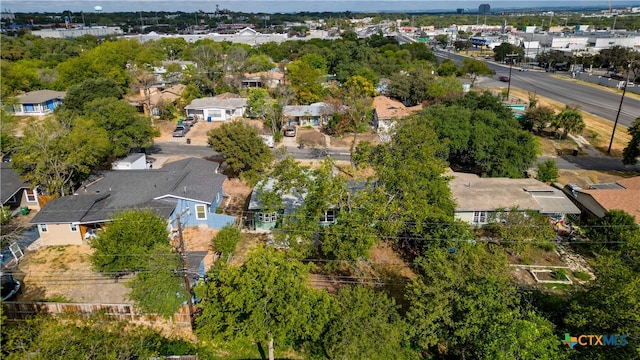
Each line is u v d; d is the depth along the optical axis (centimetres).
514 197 3453
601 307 1788
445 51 17188
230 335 1912
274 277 1862
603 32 16762
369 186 2844
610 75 10644
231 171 4472
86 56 8150
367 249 2458
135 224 2489
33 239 3102
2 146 4350
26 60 8944
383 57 10331
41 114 6562
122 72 7925
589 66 11919
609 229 2984
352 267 2739
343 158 4934
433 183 2886
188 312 2220
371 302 1962
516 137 4244
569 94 8800
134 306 2197
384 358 1806
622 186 3753
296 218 2764
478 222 3334
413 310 1964
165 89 7750
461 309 1889
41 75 7762
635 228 2850
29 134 3484
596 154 5325
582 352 1733
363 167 3034
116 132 4231
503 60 13850
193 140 5578
